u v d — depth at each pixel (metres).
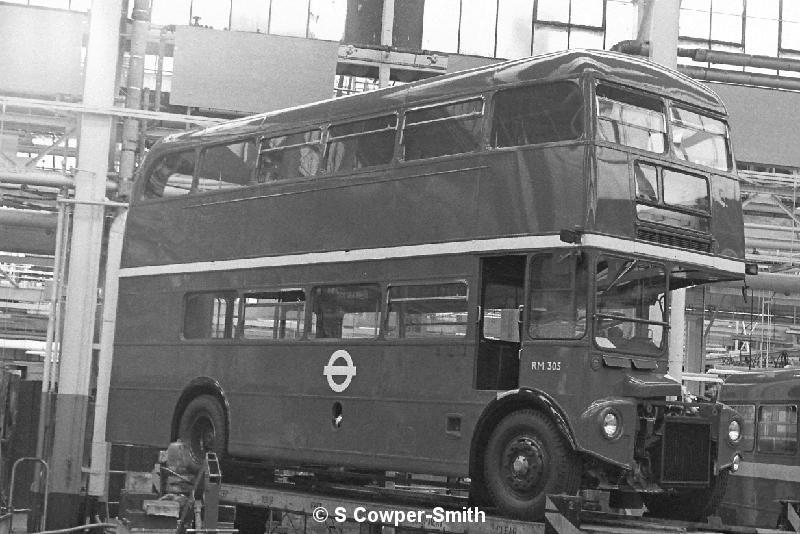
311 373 16.77
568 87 14.16
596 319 13.61
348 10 34.16
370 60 31.03
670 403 13.97
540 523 12.99
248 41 29.33
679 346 23.48
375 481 19.22
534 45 35.72
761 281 32.75
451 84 15.50
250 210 18.19
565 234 13.53
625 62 14.59
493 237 14.45
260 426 17.50
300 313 17.08
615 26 36.16
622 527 13.48
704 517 14.89
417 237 15.43
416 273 15.38
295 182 17.44
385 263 15.81
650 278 14.27
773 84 31.53
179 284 19.31
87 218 27.95
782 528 17.14
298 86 29.36
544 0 35.91
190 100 29.06
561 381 13.66
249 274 18.02
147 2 28.98
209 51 29.20
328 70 29.50
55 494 27.34
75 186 28.00
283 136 17.91
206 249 18.89
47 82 28.78
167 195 19.88
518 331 14.90
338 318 16.50
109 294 28.47
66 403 27.66
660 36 25.95
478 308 14.60
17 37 28.77
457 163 15.06
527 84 14.51
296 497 16.03
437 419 14.90
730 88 30.19
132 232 20.41
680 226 14.66
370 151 16.44
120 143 32.06
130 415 19.92
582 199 13.68
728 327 42.72
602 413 13.34
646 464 13.80
